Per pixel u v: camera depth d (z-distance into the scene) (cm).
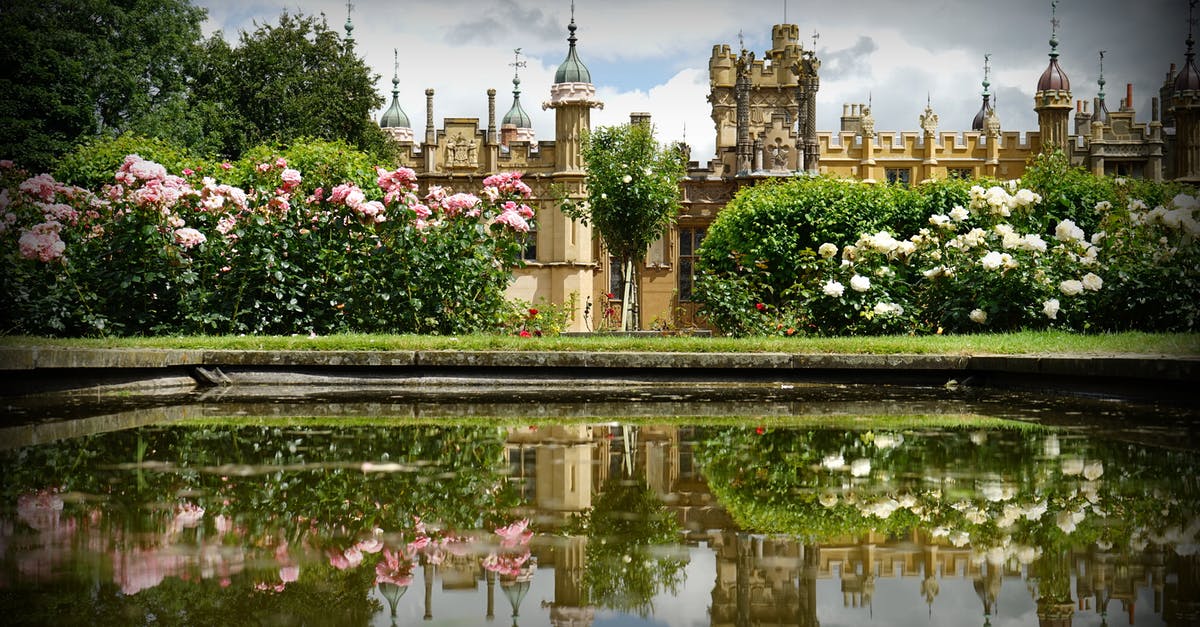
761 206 2806
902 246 1518
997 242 1484
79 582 240
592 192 2336
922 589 238
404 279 1343
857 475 420
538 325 1489
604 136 2348
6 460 462
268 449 510
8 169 1305
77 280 1238
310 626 206
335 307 1334
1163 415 700
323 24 3791
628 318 2345
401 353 1038
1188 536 295
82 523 312
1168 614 214
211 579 245
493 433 594
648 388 1020
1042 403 827
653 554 278
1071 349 1067
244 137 3559
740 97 4297
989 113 6259
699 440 556
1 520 316
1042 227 1738
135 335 1268
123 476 414
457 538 298
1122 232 1467
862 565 263
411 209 1346
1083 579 246
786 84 5066
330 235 1345
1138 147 5141
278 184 1382
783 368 1059
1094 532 301
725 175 4312
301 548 281
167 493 371
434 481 406
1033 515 328
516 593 237
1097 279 1388
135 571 252
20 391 850
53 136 3284
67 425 637
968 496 366
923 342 1184
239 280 1312
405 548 283
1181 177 5262
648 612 221
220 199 1314
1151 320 1409
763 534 303
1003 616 214
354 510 340
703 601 230
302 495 369
